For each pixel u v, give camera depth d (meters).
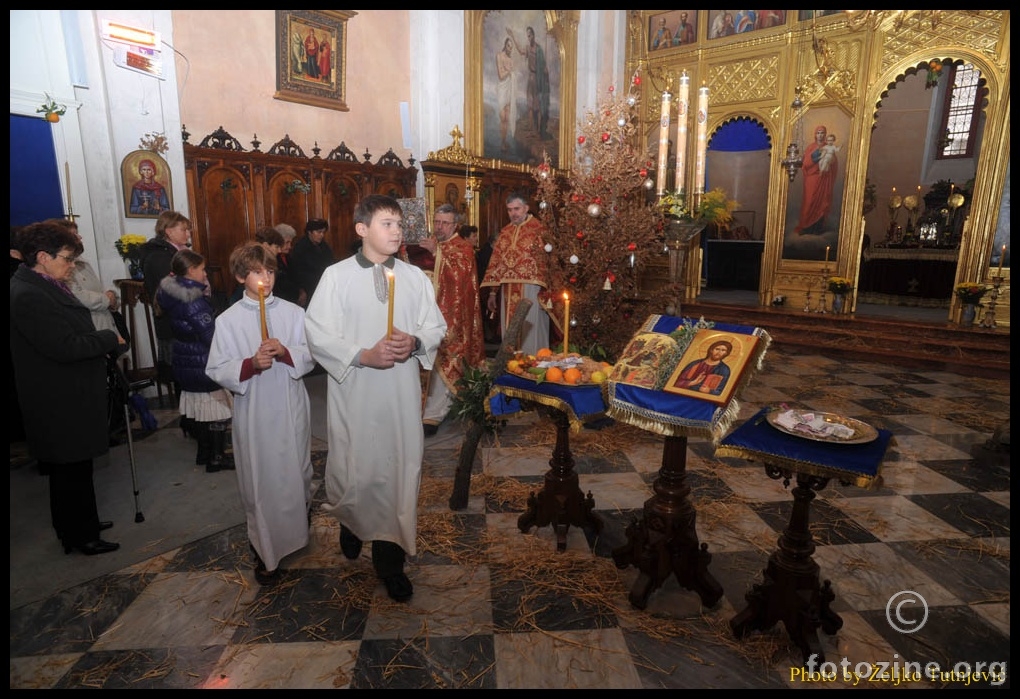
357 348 2.44
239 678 2.22
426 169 8.47
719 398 2.31
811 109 9.82
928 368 7.62
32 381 2.68
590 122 4.91
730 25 10.49
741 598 2.72
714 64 10.73
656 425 2.40
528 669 2.27
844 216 9.62
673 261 4.54
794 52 9.88
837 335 8.73
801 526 2.34
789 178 10.11
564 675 2.24
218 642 2.42
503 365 3.39
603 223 4.82
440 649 2.38
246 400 2.63
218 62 6.83
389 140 8.68
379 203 2.49
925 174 13.38
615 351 4.81
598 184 4.74
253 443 2.63
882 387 6.66
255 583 2.82
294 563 3.01
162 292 3.77
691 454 4.46
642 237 4.73
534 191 10.27
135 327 5.78
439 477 4.06
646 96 11.55
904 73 8.96
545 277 5.14
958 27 8.42
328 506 2.70
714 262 14.02
